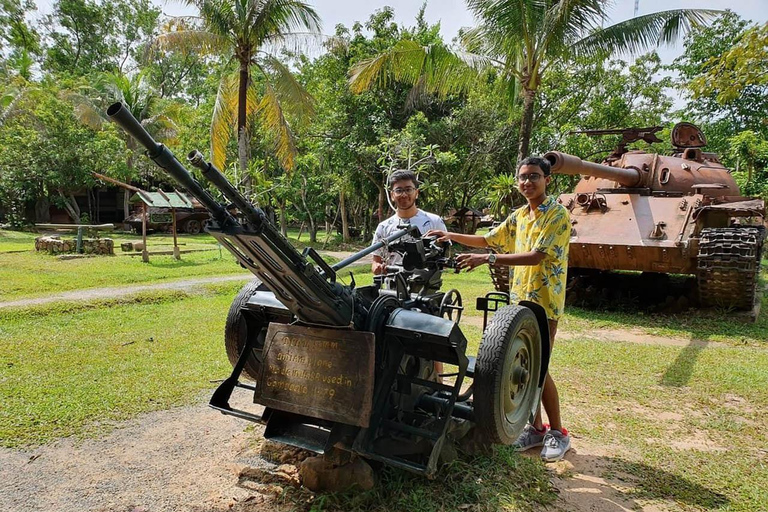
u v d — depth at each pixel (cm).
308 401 287
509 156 2328
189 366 523
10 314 743
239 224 226
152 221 2589
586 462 344
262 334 361
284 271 244
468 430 334
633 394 474
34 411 402
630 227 816
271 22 1395
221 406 325
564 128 2259
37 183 2823
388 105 2181
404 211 407
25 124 2753
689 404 453
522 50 1214
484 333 308
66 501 285
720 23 2089
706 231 771
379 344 289
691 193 870
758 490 309
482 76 1302
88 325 707
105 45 4016
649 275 979
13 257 1481
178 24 1438
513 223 386
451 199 2470
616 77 2459
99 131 2888
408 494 286
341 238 2661
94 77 3306
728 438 386
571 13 1092
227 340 371
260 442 355
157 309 838
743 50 843
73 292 955
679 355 600
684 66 2308
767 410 441
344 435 283
